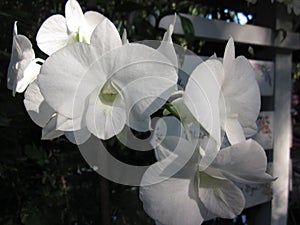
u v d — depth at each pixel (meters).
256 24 0.78
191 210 0.19
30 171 0.50
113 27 0.16
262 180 0.18
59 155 0.50
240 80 0.19
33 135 0.49
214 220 0.77
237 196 0.19
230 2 0.79
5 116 0.41
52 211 0.47
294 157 1.12
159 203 0.18
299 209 1.01
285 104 0.80
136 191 0.55
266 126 0.77
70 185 0.52
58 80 0.16
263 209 0.82
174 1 0.73
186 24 0.60
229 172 0.18
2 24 0.43
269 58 0.78
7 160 0.42
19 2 0.50
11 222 0.45
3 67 0.45
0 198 0.47
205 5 0.80
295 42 0.77
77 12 0.21
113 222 0.53
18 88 0.19
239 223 0.87
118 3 0.61
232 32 0.68
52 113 0.19
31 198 0.48
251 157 0.17
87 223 0.53
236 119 0.20
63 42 0.21
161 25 0.61
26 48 0.20
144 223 0.52
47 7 0.53
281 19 0.74
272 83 0.77
